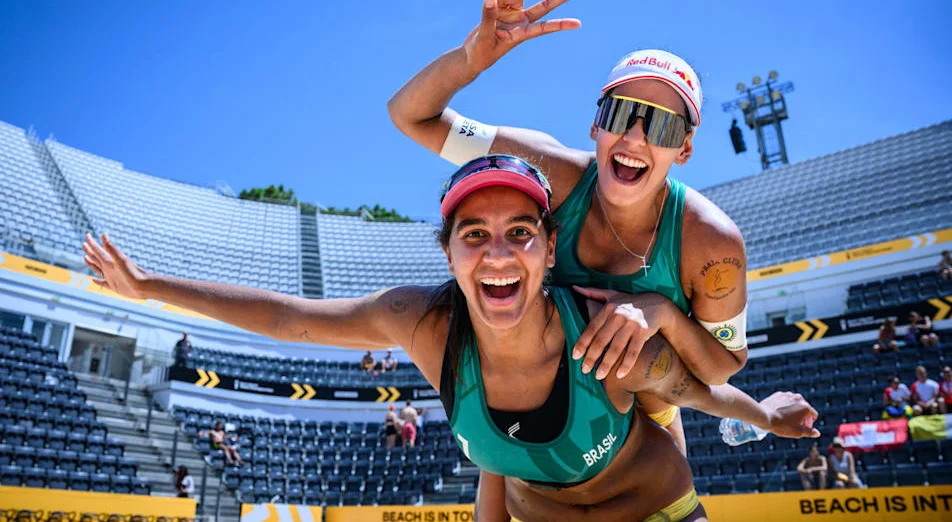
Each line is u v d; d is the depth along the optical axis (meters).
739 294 2.54
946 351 13.27
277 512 11.12
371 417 18.34
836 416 12.34
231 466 14.77
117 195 25.02
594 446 2.20
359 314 2.47
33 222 20.44
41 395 14.11
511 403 2.20
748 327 18.33
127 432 14.71
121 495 10.25
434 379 2.40
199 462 14.57
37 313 16.17
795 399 3.28
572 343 2.15
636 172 2.45
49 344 16.30
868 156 24.31
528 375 2.15
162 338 18.27
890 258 17.16
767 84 33.34
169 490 13.22
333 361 20.23
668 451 2.50
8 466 11.41
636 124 2.35
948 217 19.14
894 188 21.61
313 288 25.36
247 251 26.27
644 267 2.53
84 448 13.18
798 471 9.95
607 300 2.27
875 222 20.53
